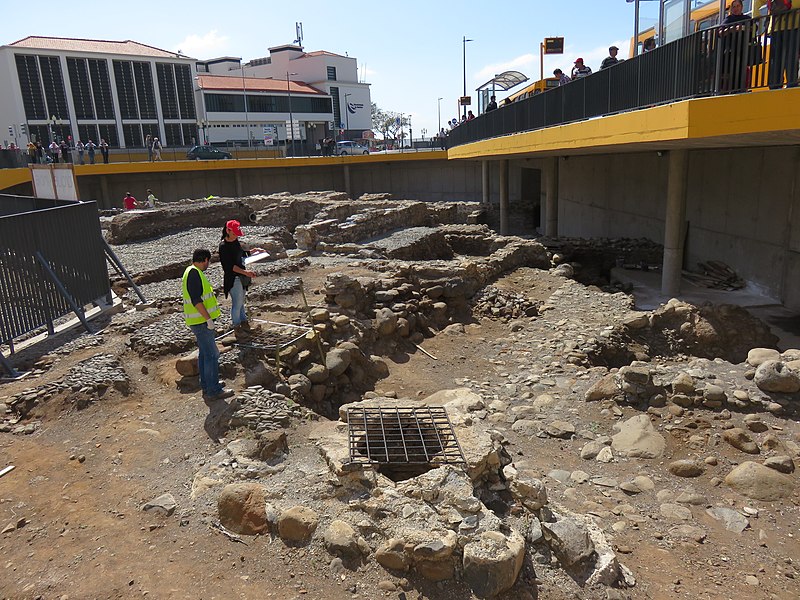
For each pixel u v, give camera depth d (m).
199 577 4.03
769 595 4.26
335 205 20.98
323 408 7.55
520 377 8.48
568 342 9.67
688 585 4.34
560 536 4.29
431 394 8.23
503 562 3.88
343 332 9.17
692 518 5.16
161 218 20.53
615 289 15.22
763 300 13.58
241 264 8.05
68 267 9.15
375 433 5.41
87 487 5.12
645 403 7.16
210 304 6.52
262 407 6.16
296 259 14.38
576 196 25.58
